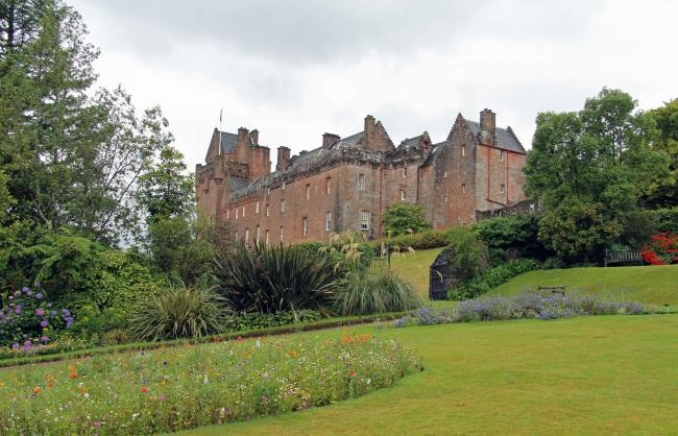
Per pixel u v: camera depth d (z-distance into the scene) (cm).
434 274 3195
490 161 5184
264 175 7519
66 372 1118
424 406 825
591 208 3036
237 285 2006
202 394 832
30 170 2473
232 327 1905
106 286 2058
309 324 1883
